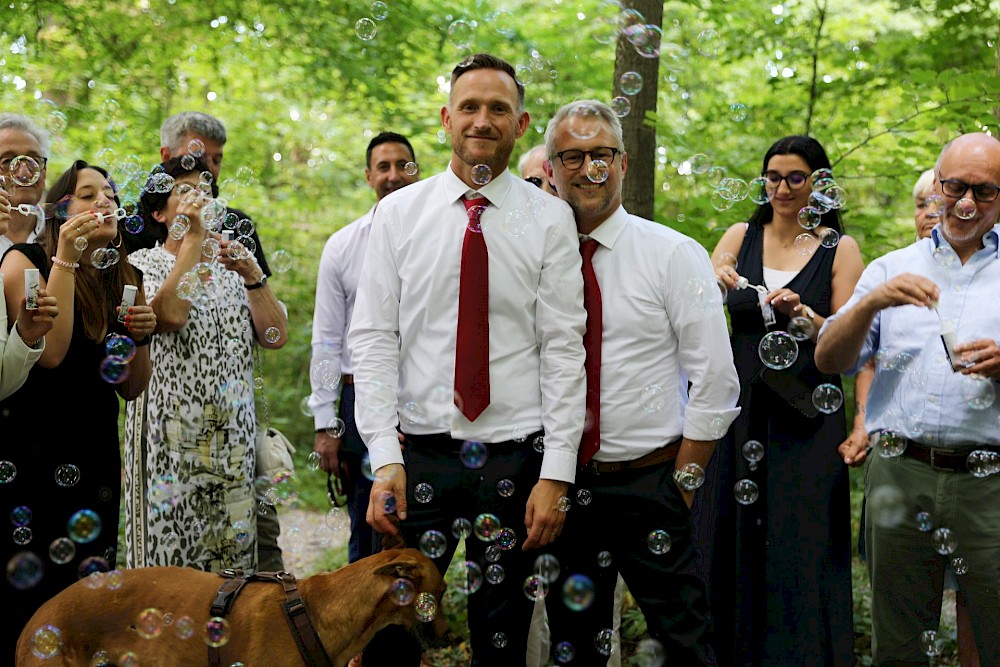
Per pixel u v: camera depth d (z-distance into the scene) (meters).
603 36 6.29
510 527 2.89
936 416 2.96
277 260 3.89
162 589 2.77
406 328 2.93
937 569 3.08
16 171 3.15
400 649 2.99
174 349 3.36
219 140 4.10
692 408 2.91
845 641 3.25
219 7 7.20
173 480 3.32
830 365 3.14
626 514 2.91
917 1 6.15
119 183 3.83
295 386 9.66
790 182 3.57
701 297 2.92
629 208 4.82
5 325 2.94
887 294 2.84
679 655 2.85
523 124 3.07
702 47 6.49
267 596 2.74
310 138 9.79
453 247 2.88
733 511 3.44
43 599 2.97
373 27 4.23
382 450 2.86
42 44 6.99
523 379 2.89
